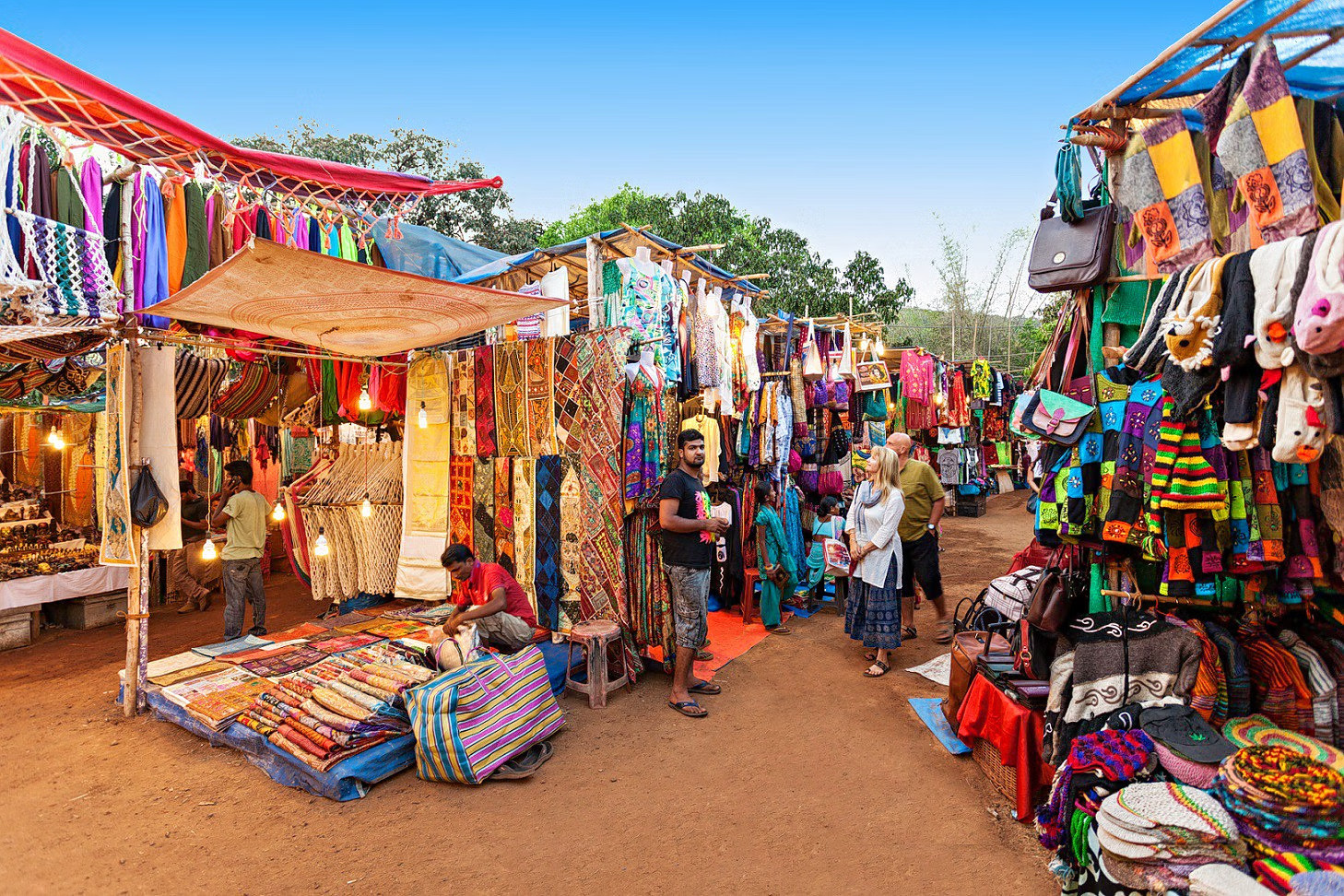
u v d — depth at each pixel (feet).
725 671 18.49
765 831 11.11
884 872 10.00
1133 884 7.95
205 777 13.00
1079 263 10.93
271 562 33.63
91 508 28.48
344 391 22.71
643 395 17.98
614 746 14.14
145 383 15.71
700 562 15.93
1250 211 8.80
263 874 10.19
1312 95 9.93
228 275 12.45
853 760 13.39
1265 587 10.16
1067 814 9.38
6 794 12.50
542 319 22.12
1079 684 10.26
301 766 12.47
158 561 27.45
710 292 24.09
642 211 67.72
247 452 33.04
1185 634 9.85
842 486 29.22
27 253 13.07
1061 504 10.99
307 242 19.11
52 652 21.25
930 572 20.76
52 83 13.33
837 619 23.58
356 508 23.66
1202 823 7.74
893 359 44.01
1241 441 8.27
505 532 19.43
